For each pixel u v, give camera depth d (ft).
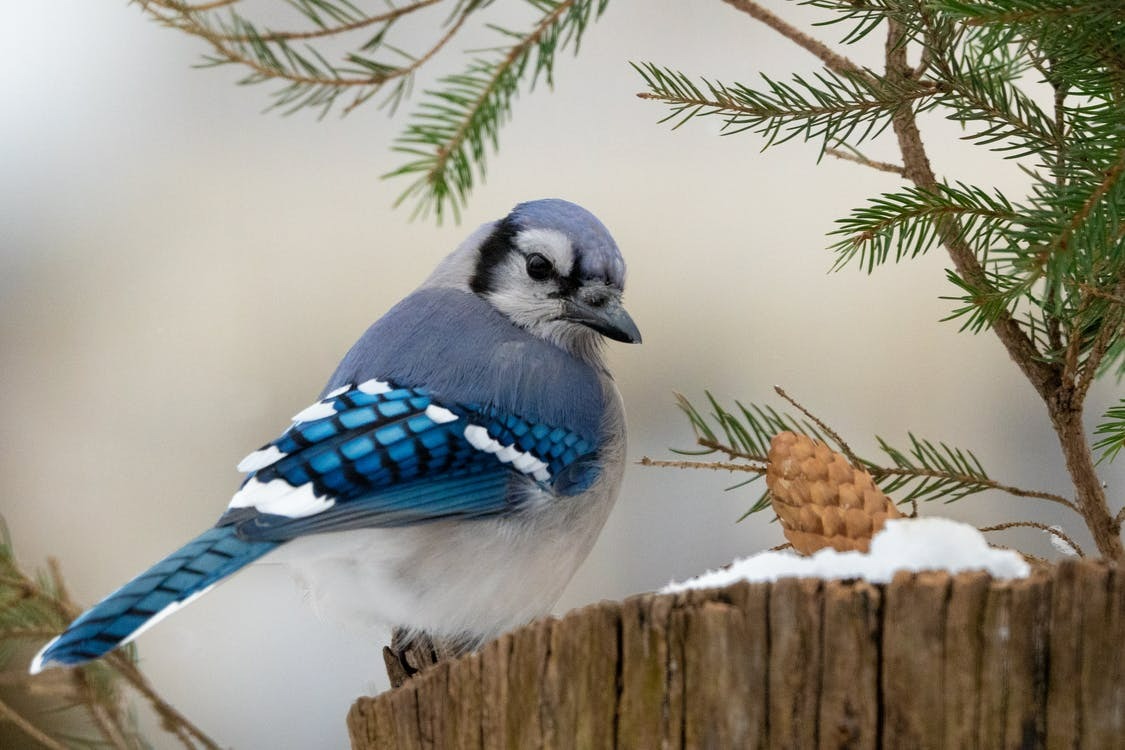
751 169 35.76
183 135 36.68
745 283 34.45
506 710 12.51
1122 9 13.52
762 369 33.35
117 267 35.60
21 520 32.32
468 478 19.90
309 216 36.01
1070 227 13.42
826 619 11.11
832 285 34.09
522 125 36.11
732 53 35.24
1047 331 16.51
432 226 35.73
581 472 21.13
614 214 35.27
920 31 15.51
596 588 28.94
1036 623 10.77
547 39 18.42
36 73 36.96
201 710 27.37
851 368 32.81
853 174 35.04
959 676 10.87
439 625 19.86
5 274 35.29
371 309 34.94
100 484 32.65
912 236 15.60
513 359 21.20
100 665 18.44
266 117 36.50
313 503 18.30
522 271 22.57
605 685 11.83
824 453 14.43
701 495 30.50
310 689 28.04
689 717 11.46
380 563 19.42
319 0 18.49
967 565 11.39
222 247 35.78
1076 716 10.69
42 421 33.81
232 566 16.97
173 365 34.55
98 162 36.50
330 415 19.39
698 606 11.51
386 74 18.84
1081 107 15.12
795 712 11.17
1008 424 30.81
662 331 33.96
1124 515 16.29
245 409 33.86
